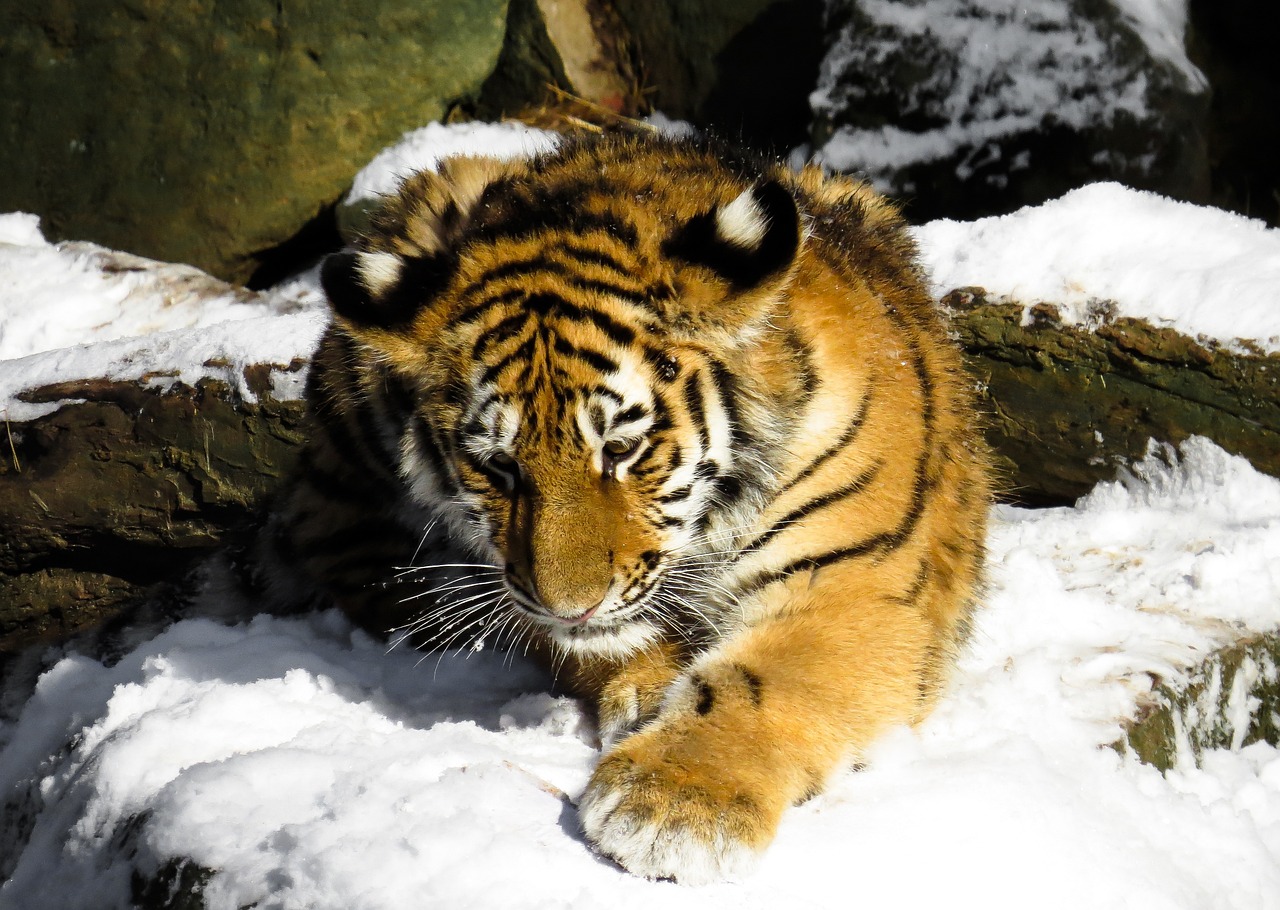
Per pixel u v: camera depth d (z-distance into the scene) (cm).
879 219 781
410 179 712
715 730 554
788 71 1405
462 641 759
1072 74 1253
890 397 633
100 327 1165
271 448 936
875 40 1302
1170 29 1327
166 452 955
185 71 1332
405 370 622
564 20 1455
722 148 744
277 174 1338
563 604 566
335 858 495
